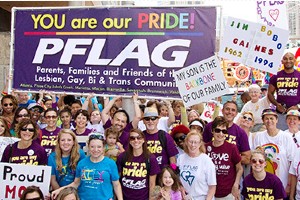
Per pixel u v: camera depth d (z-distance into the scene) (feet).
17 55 24.76
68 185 17.21
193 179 18.03
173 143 19.24
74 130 22.07
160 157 18.93
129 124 21.44
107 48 23.31
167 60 22.53
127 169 17.67
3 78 47.47
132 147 17.87
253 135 21.57
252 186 18.15
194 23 22.21
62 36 23.99
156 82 22.70
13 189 17.46
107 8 23.27
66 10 23.89
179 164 18.49
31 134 18.11
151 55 22.72
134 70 22.97
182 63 22.38
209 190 18.03
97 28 23.44
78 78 23.77
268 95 26.11
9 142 19.38
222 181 18.83
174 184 17.44
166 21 22.53
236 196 18.75
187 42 22.30
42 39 24.32
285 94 25.39
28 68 24.58
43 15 24.26
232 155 18.88
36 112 24.11
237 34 21.85
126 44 23.04
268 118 20.42
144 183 17.62
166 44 22.54
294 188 20.10
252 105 27.09
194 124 21.26
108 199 16.78
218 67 20.66
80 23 23.68
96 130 23.52
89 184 16.78
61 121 24.88
